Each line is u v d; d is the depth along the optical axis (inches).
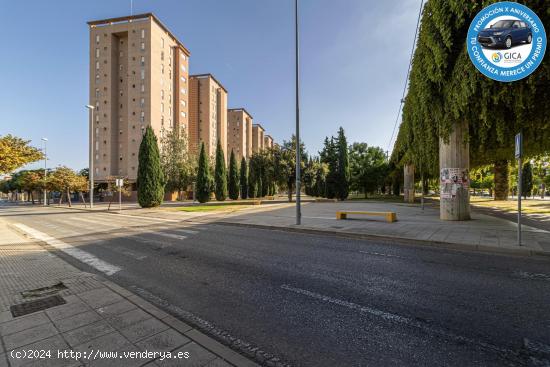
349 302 156.3
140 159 1070.4
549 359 101.3
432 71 456.4
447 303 153.5
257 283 189.8
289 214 688.4
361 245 318.7
